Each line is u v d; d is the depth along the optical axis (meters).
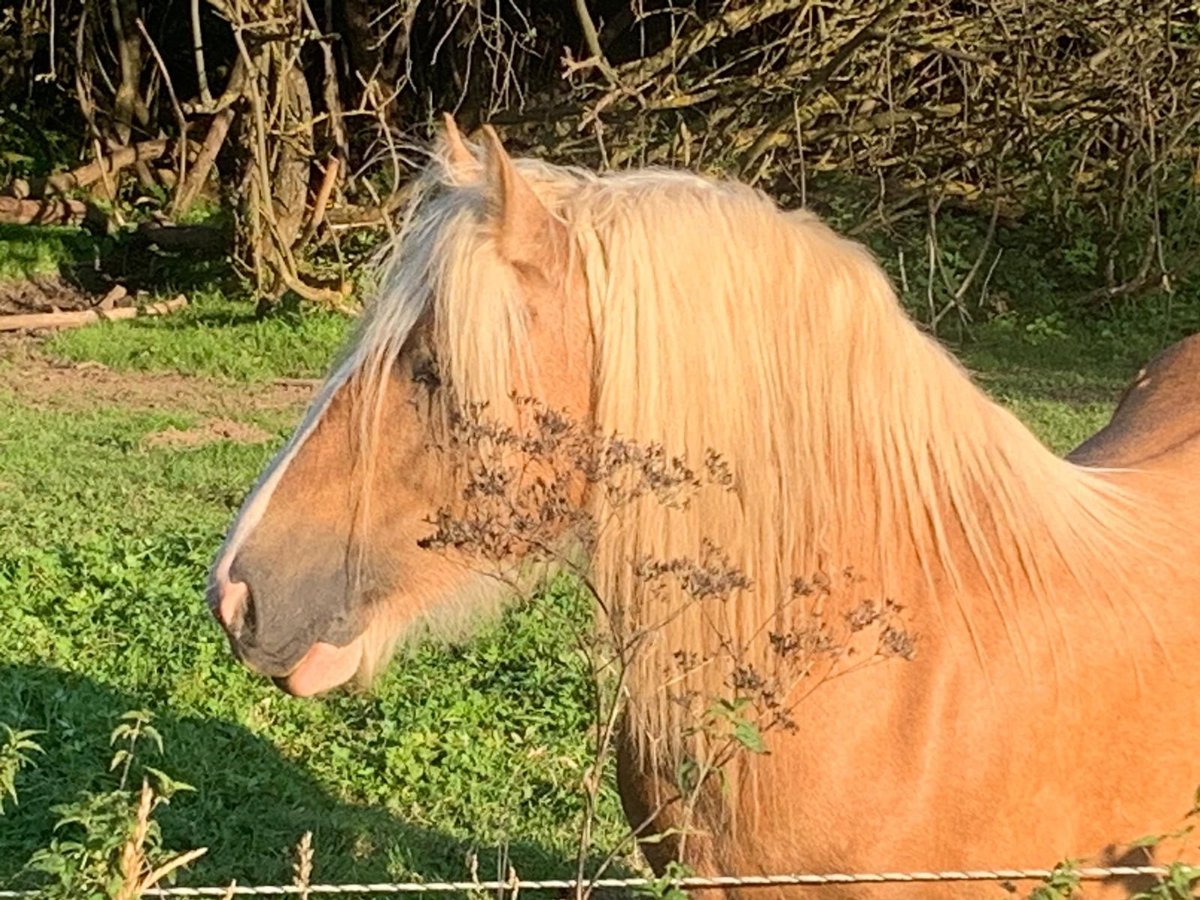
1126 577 3.04
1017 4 14.35
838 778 2.86
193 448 11.05
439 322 2.83
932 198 15.36
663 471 2.75
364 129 17.80
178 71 21.03
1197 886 2.94
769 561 2.89
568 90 17.81
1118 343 15.51
